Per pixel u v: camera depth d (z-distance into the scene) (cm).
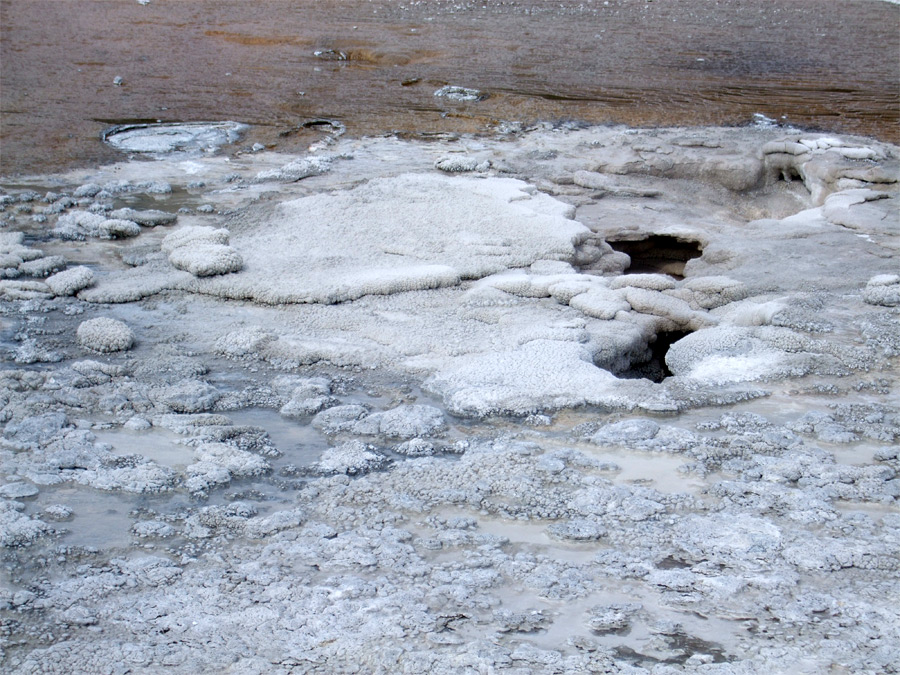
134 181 880
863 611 349
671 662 324
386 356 573
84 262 709
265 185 882
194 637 335
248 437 483
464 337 595
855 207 823
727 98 1181
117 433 485
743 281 686
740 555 383
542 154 977
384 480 440
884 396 531
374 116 1108
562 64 1338
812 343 586
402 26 1561
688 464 455
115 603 354
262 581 366
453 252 714
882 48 1448
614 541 394
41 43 1376
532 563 378
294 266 693
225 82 1230
